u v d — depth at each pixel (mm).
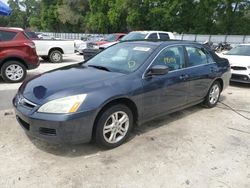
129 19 42781
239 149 4094
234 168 3561
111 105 3811
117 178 3242
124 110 3979
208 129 4824
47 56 13633
